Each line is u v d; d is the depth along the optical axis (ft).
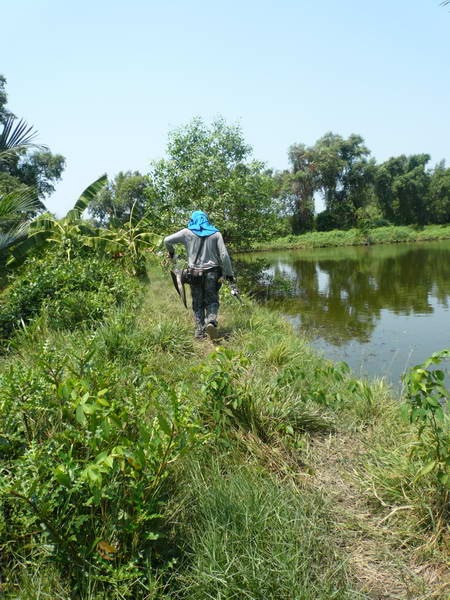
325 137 246.68
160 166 51.39
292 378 14.82
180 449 8.64
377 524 9.56
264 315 30.42
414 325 33.40
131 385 11.92
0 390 9.98
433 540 8.92
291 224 225.76
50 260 31.60
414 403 9.74
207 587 7.52
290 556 8.00
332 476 11.40
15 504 7.94
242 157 54.29
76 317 21.93
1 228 32.42
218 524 8.60
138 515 7.77
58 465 7.68
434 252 108.78
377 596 7.93
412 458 10.62
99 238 37.81
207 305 20.75
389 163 247.50
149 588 7.31
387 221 234.79
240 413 12.83
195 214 21.83
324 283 60.08
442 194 227.61
